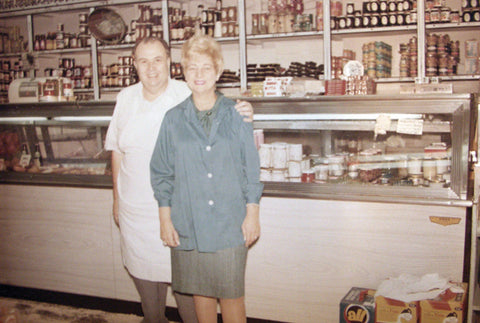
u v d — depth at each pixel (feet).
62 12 17.76
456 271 7.52
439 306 6.88
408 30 13.87
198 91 6.37
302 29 14.14
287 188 8.35
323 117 8.10
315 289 8.37
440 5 13.28
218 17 15.05
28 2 16.24
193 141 6.42
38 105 9.86
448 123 7.41
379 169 8.00
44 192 10.20
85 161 9.97
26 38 20.75
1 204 10.66
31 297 10.69
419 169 7.72
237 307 6.66
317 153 8.34
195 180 6.43
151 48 7.21
